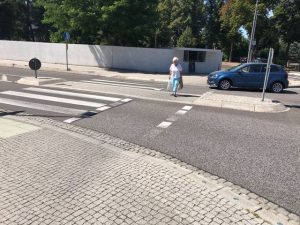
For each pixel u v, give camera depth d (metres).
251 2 48.34
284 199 5.66
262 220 4.80
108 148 7.68
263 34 52.94
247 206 5.18
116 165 6.57
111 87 18.41
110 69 31.67
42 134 8.44
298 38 51.12
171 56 31.50
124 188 5.55
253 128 10.27
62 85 17.95
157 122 10.53
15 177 5.82
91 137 8.57
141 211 4.86
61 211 4.78
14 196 5.15
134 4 31.45
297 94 20.34
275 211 5.23
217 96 14.72
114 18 31.19
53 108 12.03
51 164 6.49
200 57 33.00
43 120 10.13
